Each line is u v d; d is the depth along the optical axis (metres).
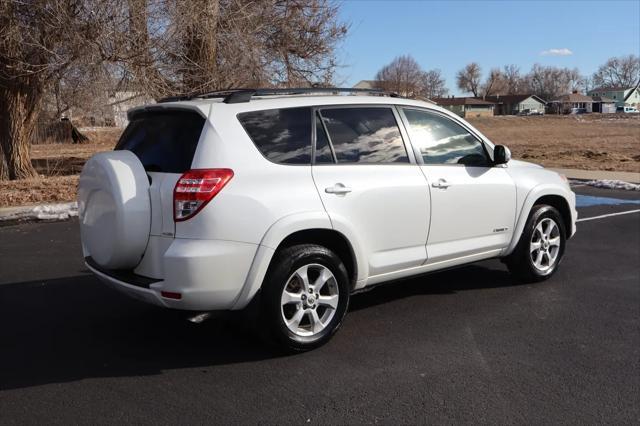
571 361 4.26
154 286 3.95
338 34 19.73
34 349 4.50
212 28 15.71
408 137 5.02
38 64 13.68
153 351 4.46
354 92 5.01
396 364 4.21
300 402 3.66
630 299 5.66
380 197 4.63
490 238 5.56
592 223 9.60
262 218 4.01
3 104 14.97
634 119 80.06
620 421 3.44
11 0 12.34
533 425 3.40
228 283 3.95
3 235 9.00
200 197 3.85
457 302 5.58
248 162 4.07
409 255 4.92
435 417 3.48
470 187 5.28
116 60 13.85
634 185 13.89
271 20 17.94
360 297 5.76
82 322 5.09
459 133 5.44
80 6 12.85
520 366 4.18
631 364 4.21
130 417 3.49
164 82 15.09
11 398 3.72
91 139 39.31
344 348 4.49
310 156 4.40
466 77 156.75
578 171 17.50
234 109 4.19
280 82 18.72
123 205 3.96
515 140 39.78
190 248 3.84
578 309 5.38
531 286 6.08
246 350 4.46
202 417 3.49
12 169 15.36
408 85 101.19
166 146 4.21
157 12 14.04
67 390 3.83
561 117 90.50
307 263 4.27
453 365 4.20
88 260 4.68
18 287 6.15
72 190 13.30
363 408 3.59
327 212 4.32
